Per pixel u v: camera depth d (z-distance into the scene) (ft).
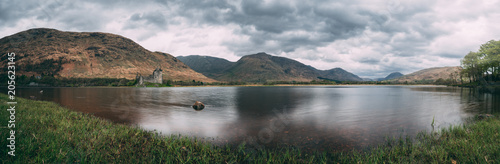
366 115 80.74
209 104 133.90
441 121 63.62
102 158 24.75
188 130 51.65
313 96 228.43
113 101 148.77
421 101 145.69
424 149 31.86
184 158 28.25
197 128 54.39
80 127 38.68
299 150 35.45
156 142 34.71
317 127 56.13
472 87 347.36
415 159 28.89
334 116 78.89
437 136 42.27
